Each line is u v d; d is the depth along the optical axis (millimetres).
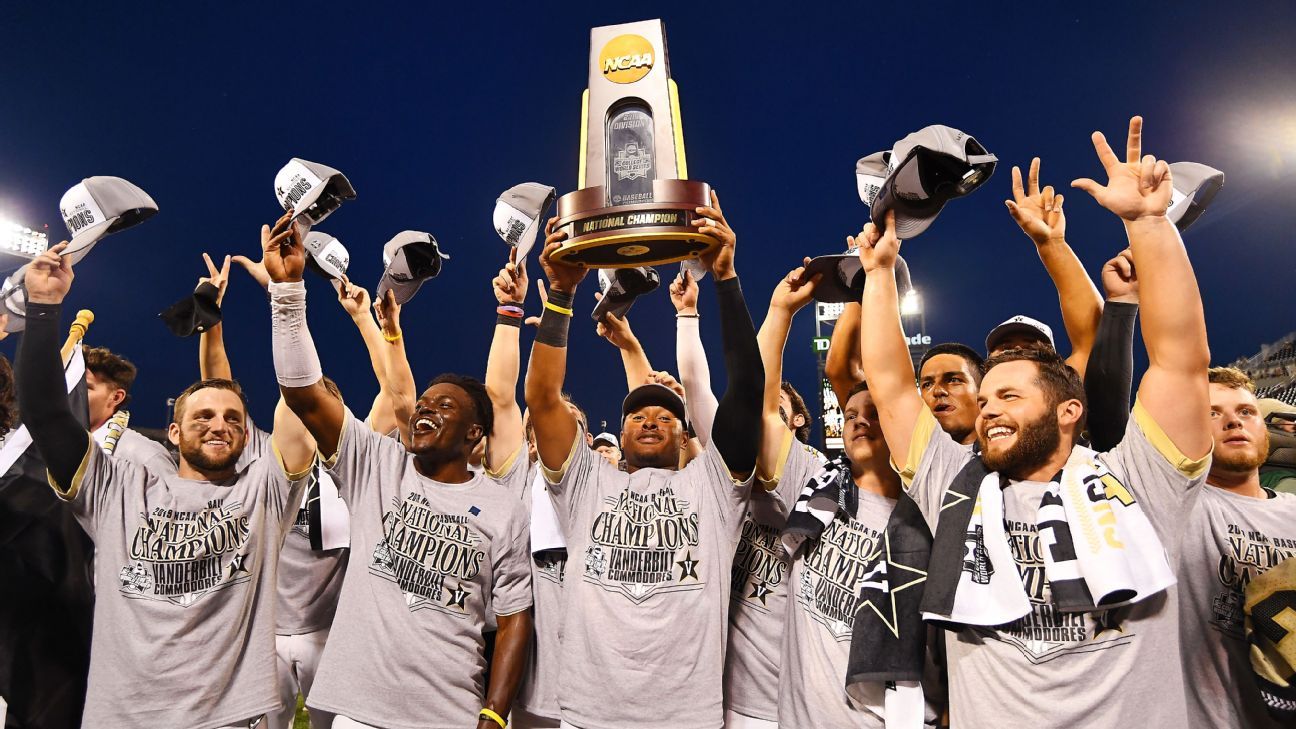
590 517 3035
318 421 3107
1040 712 2055
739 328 2760
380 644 3010
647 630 2791
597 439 6020
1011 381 2275
